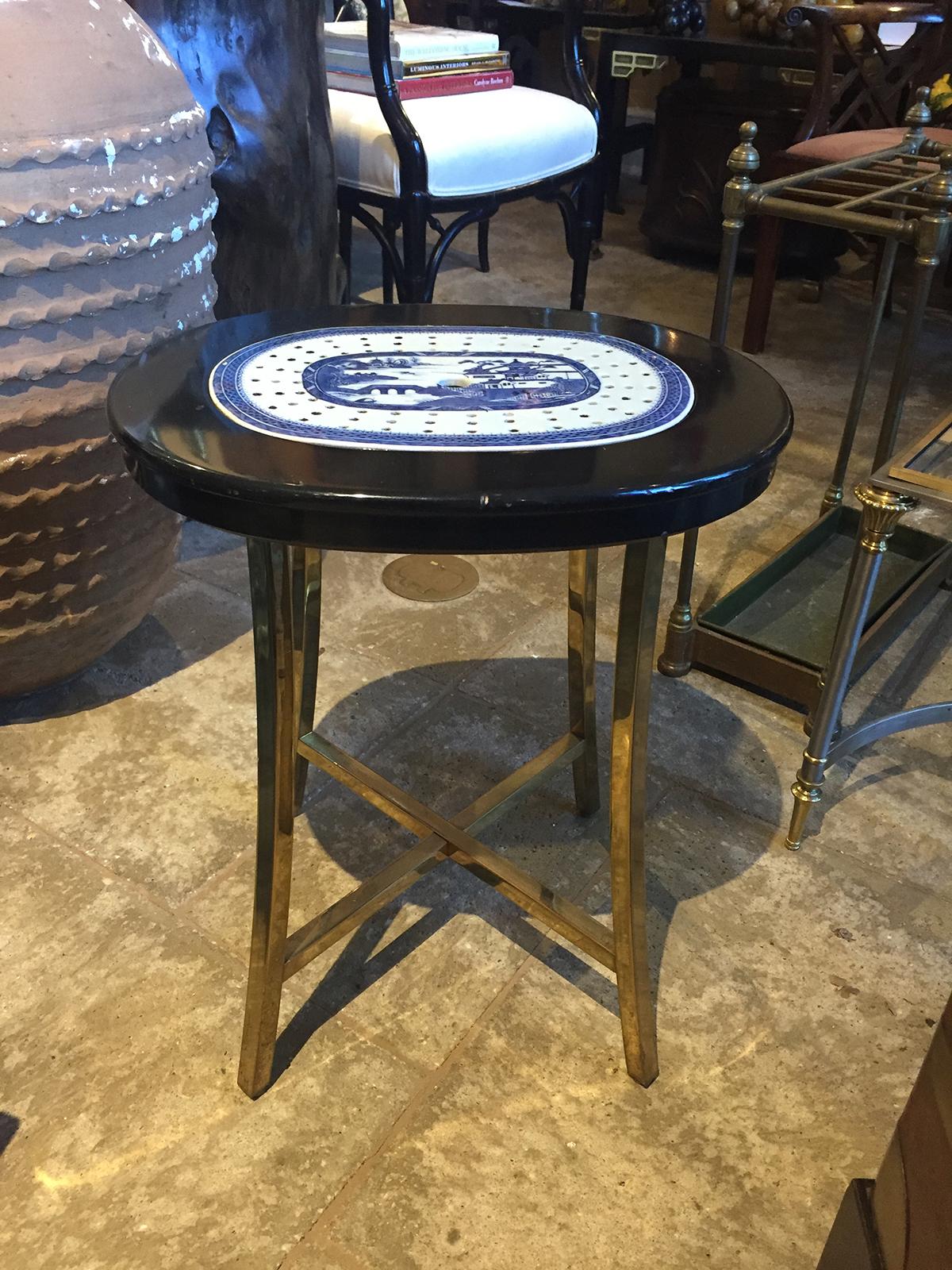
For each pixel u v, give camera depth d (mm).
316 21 1653
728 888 1198
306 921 1141
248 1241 859
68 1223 868
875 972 1103
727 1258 855
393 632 1636
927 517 1973
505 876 996
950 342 2795
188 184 1188
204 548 1847
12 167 1006
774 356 2670
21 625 1278
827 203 2258
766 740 1430
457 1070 995
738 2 3068
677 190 3229
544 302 2961
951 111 2836
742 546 1881
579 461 711
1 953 1099
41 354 1096
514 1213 882
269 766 842
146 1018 1037
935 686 1544
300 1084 979
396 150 1955
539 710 1476
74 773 1340
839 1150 936
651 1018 960
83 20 1073
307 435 741
